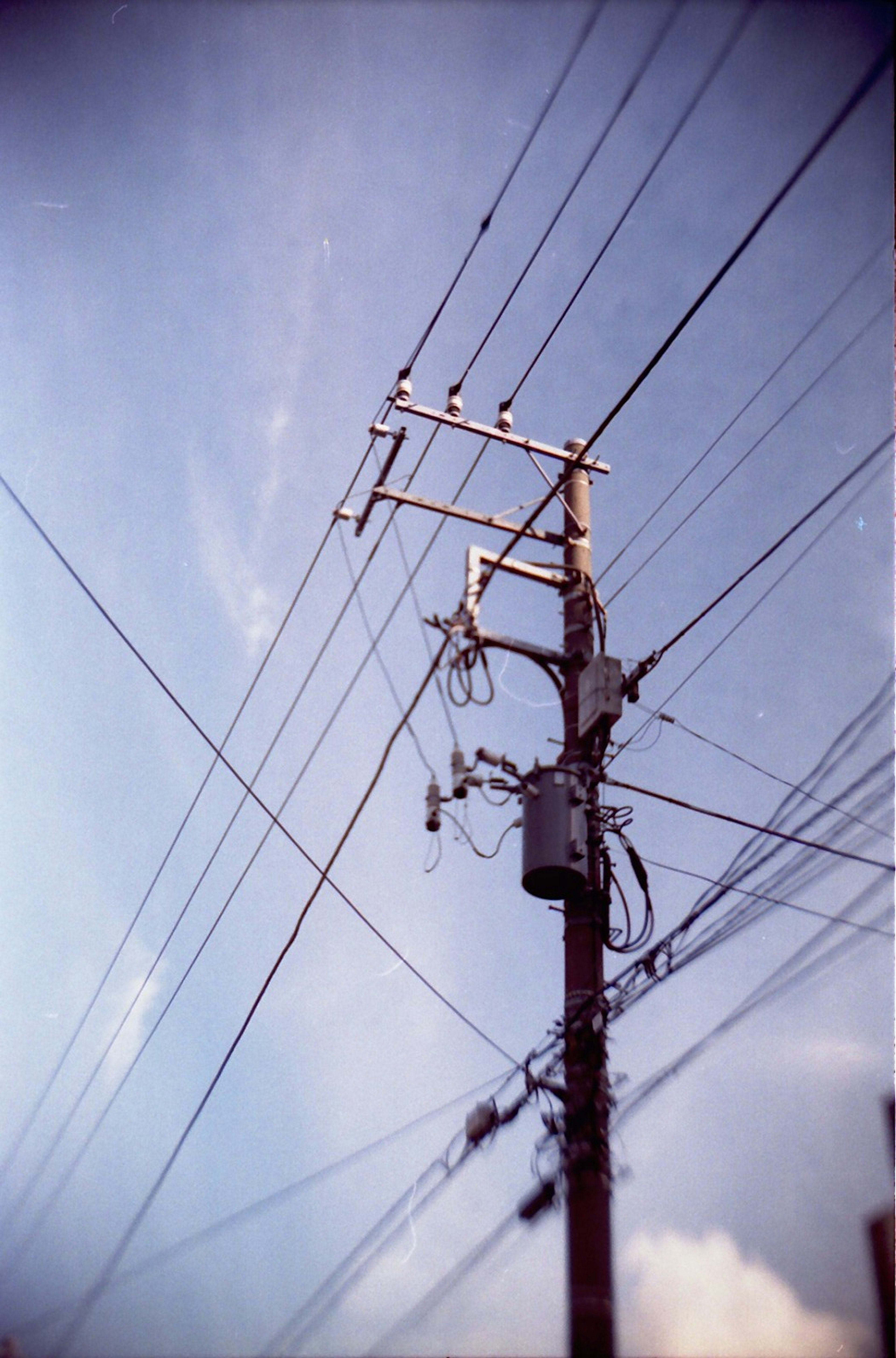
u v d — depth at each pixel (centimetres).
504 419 1299
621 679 1151
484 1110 1047
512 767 1144
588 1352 894
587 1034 1016
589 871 1107
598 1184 961
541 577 1232
